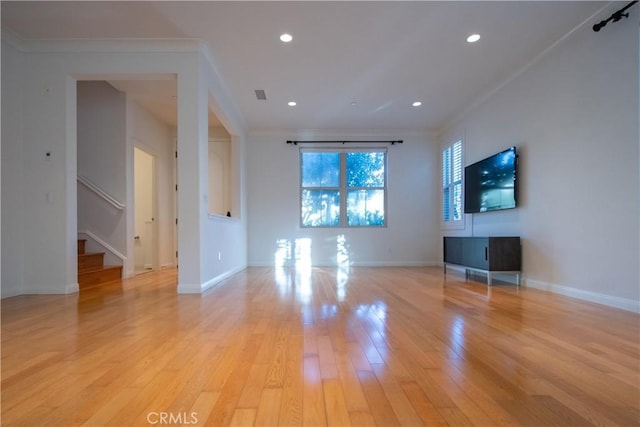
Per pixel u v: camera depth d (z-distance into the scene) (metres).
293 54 3.90
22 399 1.33
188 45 3.65
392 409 1.25
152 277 5.09
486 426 1.14
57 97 3.70
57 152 3.70
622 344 1.98
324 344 1.98
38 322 2.49
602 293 3.09
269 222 6.95
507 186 4.36
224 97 4.78
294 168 6.98
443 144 6.75
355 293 3.71
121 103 5.16
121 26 3.37
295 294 3.65
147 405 1.28
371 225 7.04
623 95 2.89
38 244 3.68
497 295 3.56
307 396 1.35
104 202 5.07
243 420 1.18
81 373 1.58
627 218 2.85
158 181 6.27
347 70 4.29
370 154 7.09
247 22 3.28
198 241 3.68
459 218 5.98
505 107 4.57
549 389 1.41
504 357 1.77
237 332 2.22
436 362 1.71
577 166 3.37
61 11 3.12
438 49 3.77
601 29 3.09
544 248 3.82
